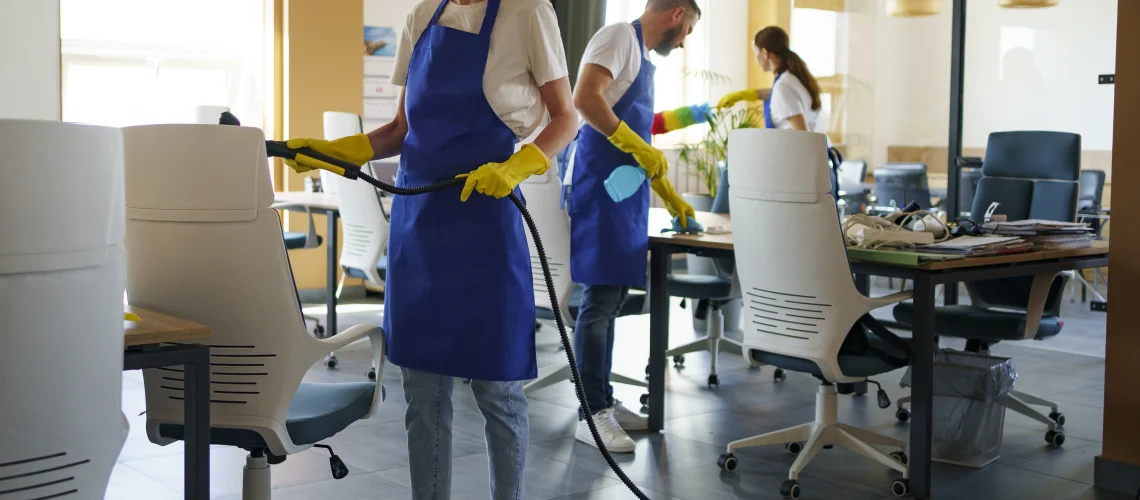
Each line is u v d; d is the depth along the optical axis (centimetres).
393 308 240
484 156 233
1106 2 590
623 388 478
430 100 233
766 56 514
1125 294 333
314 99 721
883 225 324
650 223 433
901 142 736
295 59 712
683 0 358
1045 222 360
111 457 165
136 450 363
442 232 233
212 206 209
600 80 344
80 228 151
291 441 223
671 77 964
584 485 331
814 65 812
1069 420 425
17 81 421
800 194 307
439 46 232
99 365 159
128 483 327
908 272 312
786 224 313
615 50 345
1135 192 330
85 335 155
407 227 237
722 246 352
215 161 207
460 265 232
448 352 234
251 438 222
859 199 745
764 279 327
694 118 445
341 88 731
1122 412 334
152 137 207
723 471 348
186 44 716
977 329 376
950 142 662
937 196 705
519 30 232
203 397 186
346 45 731
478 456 363
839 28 789
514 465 244
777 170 311
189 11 715
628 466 352
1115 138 335
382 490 325
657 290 388
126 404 430
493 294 232
